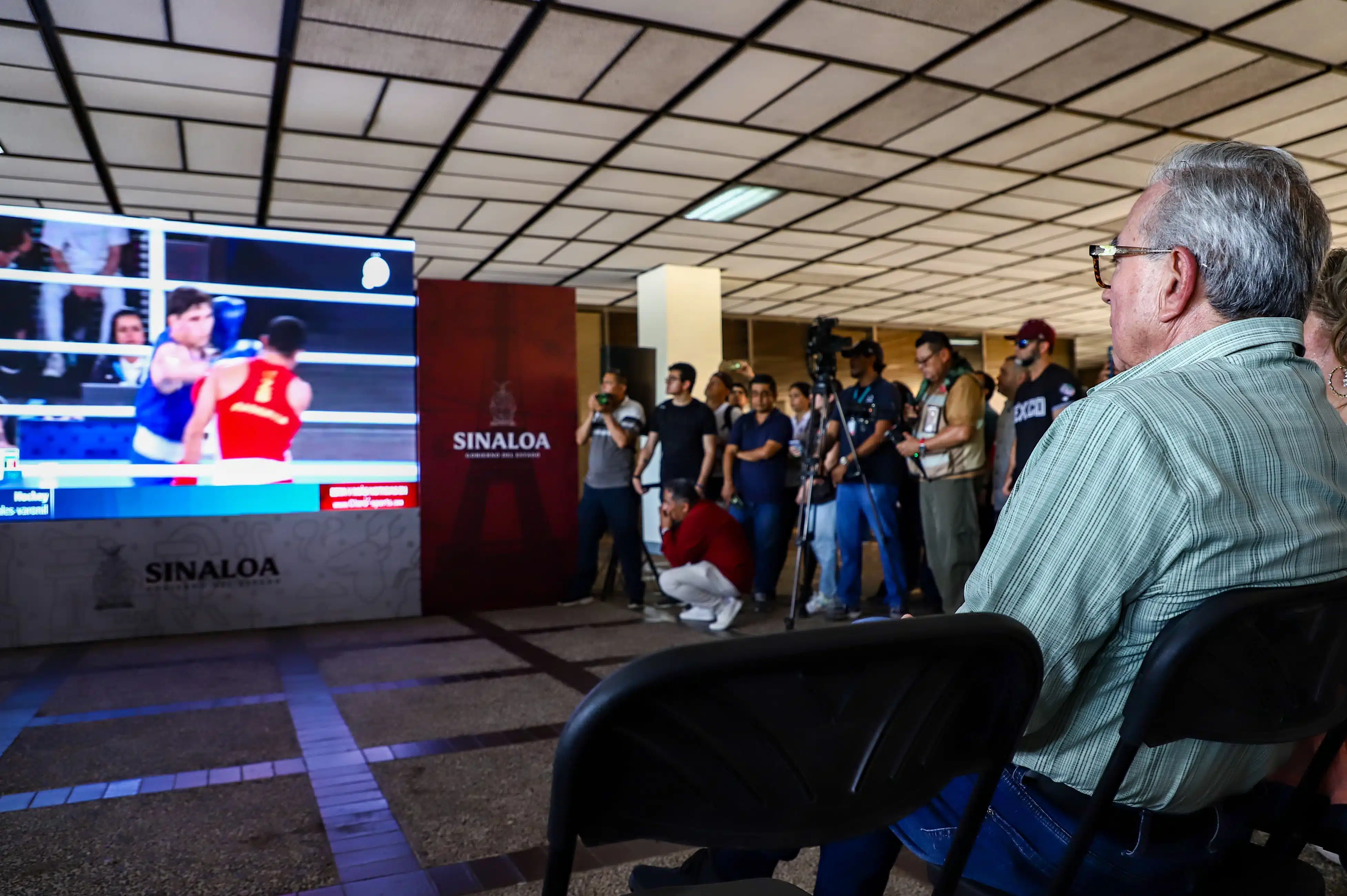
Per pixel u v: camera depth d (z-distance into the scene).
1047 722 0.88
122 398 4.89
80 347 4.81
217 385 5.09
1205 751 0.90
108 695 3.64
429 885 2.02
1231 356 0.93
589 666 4.09
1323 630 0.90
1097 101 5.32
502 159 6.22
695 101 5.28
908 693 0.71
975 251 9.18
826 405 4.76
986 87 5.12
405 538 5.53
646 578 7.07
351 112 5.32
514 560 5.80
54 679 3.94
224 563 5.08
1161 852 0.95
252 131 5.58
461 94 5.09
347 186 6.76
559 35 4.42
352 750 2.94
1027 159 6.36
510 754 2.90
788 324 13.52
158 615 4.94
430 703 3.49
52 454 4.76
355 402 5.43
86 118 5.32
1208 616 0.80
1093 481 0.87
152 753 2.91
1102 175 6.72
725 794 0.65
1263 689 0.87
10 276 4.68
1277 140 6.01
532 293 5.90
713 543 4.98
